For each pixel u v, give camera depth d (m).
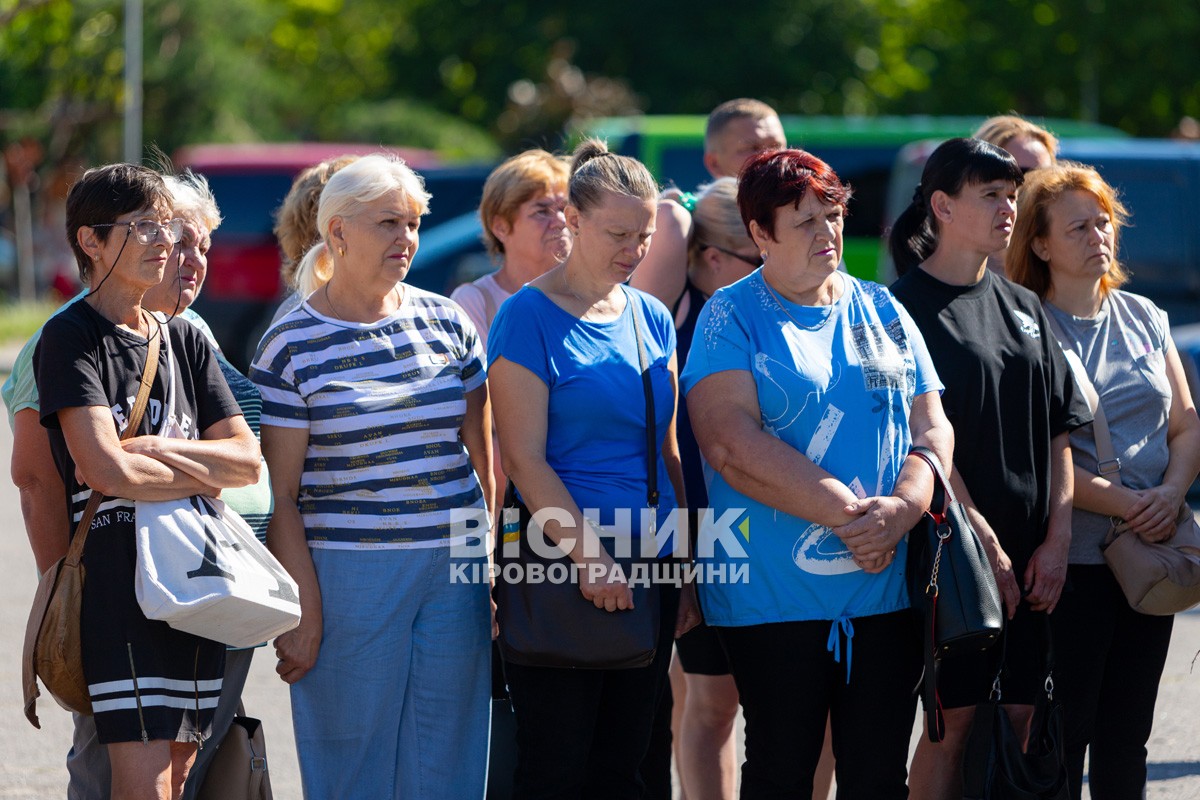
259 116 84.44
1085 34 78.94
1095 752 12.08
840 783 10.55
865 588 10.30
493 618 11.83
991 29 82.75
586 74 87.56
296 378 10.41
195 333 10.10
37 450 9.85
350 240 10.34
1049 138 14.45
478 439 11.20
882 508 10.04
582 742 10.54
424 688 10.77
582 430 10.44
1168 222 34.47
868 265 40.94
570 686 10.46
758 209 10.43
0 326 64.12
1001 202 11.11
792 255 10.39
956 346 11.05
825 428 10.32
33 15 79.69
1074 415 11.41
